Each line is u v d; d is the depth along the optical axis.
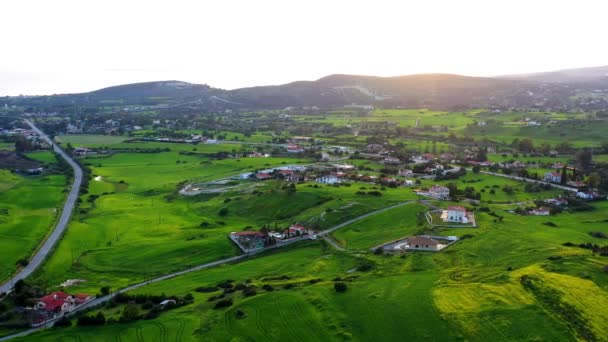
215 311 118.44
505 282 120.38
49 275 162.88
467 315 106.50
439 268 139.88
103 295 143.12
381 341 101.38
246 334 106.06
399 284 125.12
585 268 125.38
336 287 123.38
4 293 145.00
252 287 134.12
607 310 105.25
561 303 107.69
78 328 116.12
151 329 111.19
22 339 111.88
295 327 107.75
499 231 172.62
